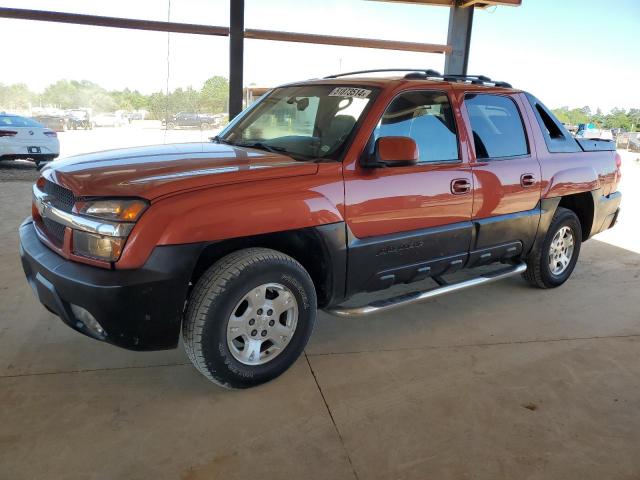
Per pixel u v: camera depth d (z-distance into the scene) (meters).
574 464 2.43
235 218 2.63
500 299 4.51
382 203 3.17
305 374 3.14
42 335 3.46
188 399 2.83
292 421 2.67
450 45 9.55
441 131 3.54
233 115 8.84
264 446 2.47
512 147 4.05
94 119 10.95
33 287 2.97
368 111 3.18
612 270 5.48
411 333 3.77
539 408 2.87
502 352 3.52
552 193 4.29
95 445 2.42
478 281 3.93
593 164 4.75
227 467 2.32
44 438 2.45
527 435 2.63
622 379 3.22
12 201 7.62
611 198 5.10
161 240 2.48
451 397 2.95
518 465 2.41
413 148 2.96
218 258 2.88
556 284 4.75
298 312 3.00
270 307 2.89
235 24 8.45
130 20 8.15
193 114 9.64
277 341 2.97
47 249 2.86
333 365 3.26
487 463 2.41
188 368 3.15
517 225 4.08
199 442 2.48
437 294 3.63
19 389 2.84
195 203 2.55
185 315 2.71
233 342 2.83
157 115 10.02
